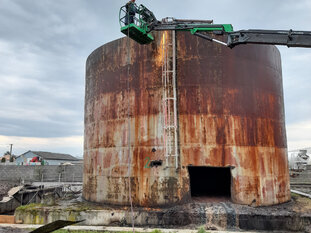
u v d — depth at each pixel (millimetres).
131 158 13344
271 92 14570
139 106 13602
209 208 11844
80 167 37656
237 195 12531
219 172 17859
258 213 11344
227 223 11281
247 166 12820
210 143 12734
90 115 15891
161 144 12891
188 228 11242
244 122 13180
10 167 37156
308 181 26078
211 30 10727
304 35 8414
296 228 11078
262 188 12906
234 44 9805
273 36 8969
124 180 13336
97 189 14297
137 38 12820
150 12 12242
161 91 13305
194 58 13430
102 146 14492
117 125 14086
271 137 13891
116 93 14414
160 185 12609
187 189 12508
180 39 13609
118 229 11172
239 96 13367
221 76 13328
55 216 12602
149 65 13727
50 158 58906
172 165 12609
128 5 11969
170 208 12125
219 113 12984
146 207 12586
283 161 14461
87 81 16922
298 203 13820
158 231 10547
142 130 13336
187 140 12789
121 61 14531
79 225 12141
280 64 16344
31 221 12859
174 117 12797
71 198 16219
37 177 36844
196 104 13039
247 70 13805
